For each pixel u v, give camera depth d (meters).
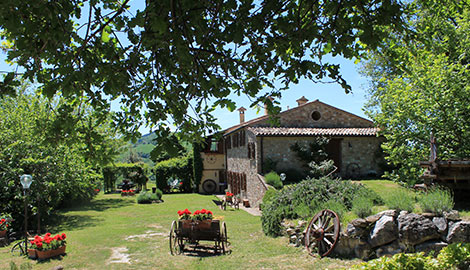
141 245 11.16
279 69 3.64
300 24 3.41
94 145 4.06
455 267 4.98
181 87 3.98
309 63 3.31
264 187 18.64
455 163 8.02
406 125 13.16
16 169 13.73
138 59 3.75
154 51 3.57
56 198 16.67
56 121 3.51
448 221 7.25
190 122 4.26
